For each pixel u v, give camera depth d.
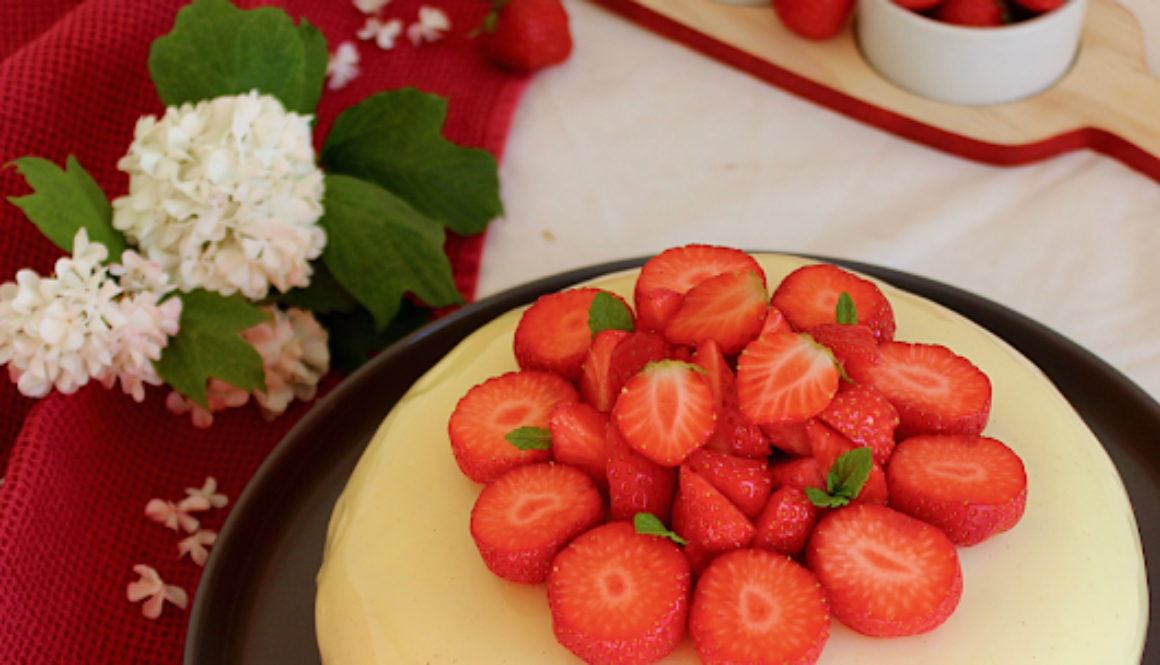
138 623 0.63
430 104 0.71
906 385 0.55
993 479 0.53
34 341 0.61
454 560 0.56
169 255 0.64
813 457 0.53
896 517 0.52
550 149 0.78
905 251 0.73
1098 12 0.78
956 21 0.74
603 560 0.52
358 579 0.56
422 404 0.60
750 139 0.77
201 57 0.67
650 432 0.52
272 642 0.58
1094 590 0.54
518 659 0.53
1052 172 0.75
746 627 0.50
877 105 0.76
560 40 0.79
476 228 0.72
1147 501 0.59
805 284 0.58
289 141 0.64
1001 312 0.63
